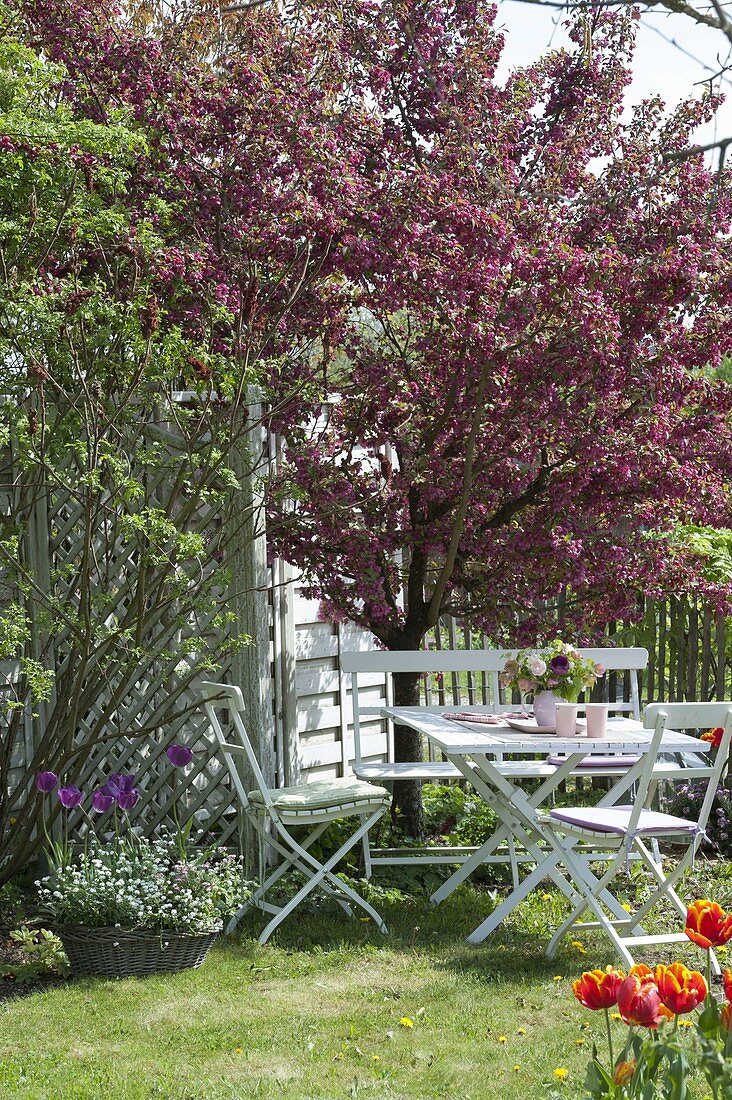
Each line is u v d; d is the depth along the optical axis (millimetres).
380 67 6027
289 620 6344
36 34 6016
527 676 5188
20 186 4910
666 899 5383
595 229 5910
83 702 5414
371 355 6262
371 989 4207
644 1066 2137
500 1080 3379
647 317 5723
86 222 4977
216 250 5961
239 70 5855
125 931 4340
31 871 5801
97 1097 3264
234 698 5000
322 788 5195
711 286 5727
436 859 5586
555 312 5461
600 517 6309
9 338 4840
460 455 6238
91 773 5840
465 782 7660
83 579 5059
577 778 7934
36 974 4383
